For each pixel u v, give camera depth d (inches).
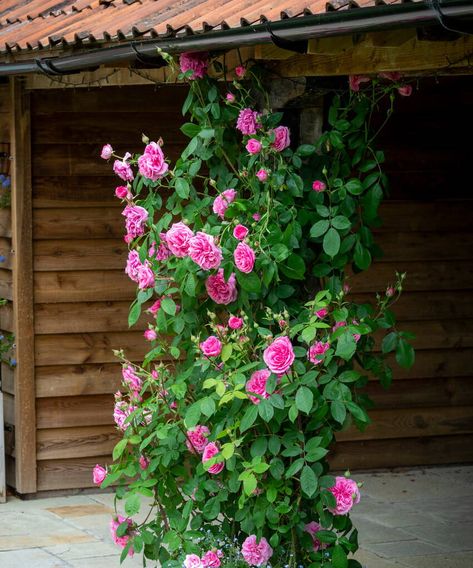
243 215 188.1
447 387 307.1
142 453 194.4
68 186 281.0
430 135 300.7
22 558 234.2
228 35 171.8
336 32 151.2
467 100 301.0
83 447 285.4
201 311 191.9
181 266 182.7
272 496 177.0
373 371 187.2
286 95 189.3
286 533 183.5
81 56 215.6
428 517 264.1
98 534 252.1
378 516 265.0
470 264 306.8
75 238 282.0
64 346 282.7
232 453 171.2
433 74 178.7
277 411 175.8
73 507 275.0
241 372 176.2
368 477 299.1
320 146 186.7
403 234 301.7
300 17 154.9
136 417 193.8
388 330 301.9
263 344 180.5
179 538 187.2
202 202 193.0
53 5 287.6
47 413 282.8
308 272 188.9
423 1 138.4
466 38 167.3
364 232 185.3
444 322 305.7
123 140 283.3
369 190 185.6
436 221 303.7
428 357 305.1
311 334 170.4
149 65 202.8
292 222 183.2
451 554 236.5
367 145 185.6
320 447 174.6
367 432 302.2
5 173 287.4
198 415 175.3
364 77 182.2
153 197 196.4
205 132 188.7
